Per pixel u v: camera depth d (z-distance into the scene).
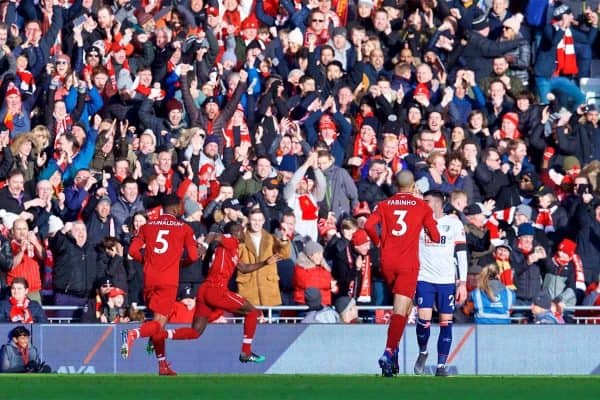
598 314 43.75
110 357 40.44
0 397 28.05
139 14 53.59
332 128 49.03
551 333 41.62
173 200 35.34
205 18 53.72
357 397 27.92
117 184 45.66
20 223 41.41
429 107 50.47
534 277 44.06
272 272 42.16
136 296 42.34
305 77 49.84
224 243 36.03
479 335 41.53
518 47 55.59
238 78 49.22
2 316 40.47
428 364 41.34
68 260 42.47
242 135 48.72
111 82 49.72
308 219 44.94
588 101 56.72
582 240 46.59
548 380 31.70
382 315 42.31
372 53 52.06
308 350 41.19
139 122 49.00
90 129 47.97
